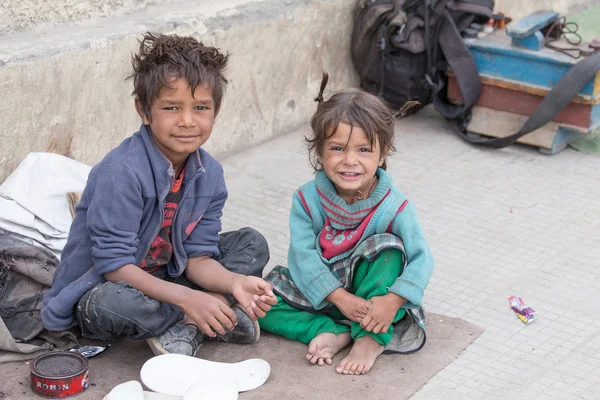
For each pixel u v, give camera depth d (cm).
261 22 458
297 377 291
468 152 486
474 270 365
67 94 376
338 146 291
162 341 292
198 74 276
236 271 313
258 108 478
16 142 362
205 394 270
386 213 301
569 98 449
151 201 288
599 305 342
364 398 281
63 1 386
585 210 422
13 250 306
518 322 329
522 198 433
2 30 368
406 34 485
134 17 414
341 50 518
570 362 305
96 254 285
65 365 280
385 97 511
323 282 302
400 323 313
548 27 489
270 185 441
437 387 289
